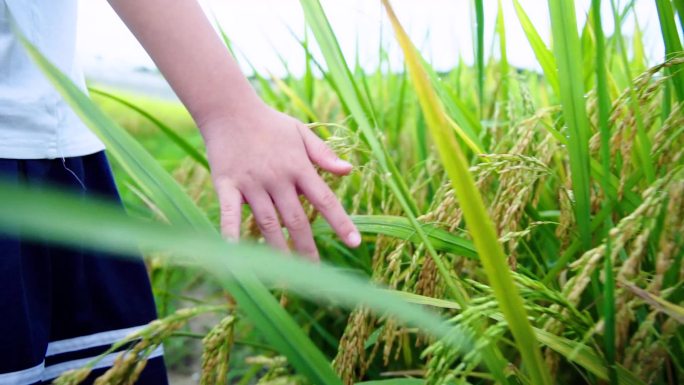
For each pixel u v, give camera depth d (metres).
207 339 0.46
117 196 0.72
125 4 0.53
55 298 0.66
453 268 0.59
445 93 0.71
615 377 0.47
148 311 0.72
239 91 0.55
